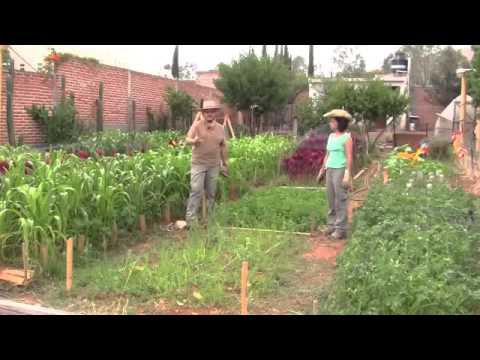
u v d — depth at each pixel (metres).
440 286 4.67
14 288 6.14
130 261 6.98
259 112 27.92
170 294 5.82
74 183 7.50
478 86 16.28
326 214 9.43
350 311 4.66
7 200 6.80
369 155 19.84
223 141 9.58
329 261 7.30
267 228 8.80
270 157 14.52
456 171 15.92
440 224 6.93
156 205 9.22
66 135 16.66
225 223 8.95
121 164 9.45
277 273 6.63
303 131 25.88
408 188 9.95
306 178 14.13
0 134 14.95
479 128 17.62
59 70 17.86
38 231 6.67
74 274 6.57
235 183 11.84
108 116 20.89
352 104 20.27
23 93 15.93
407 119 37.41
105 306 5.65
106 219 7.80
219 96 32.19
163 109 25.47
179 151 11.55
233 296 5.91
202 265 6.74
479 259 6.09
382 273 4.77
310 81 29.19
